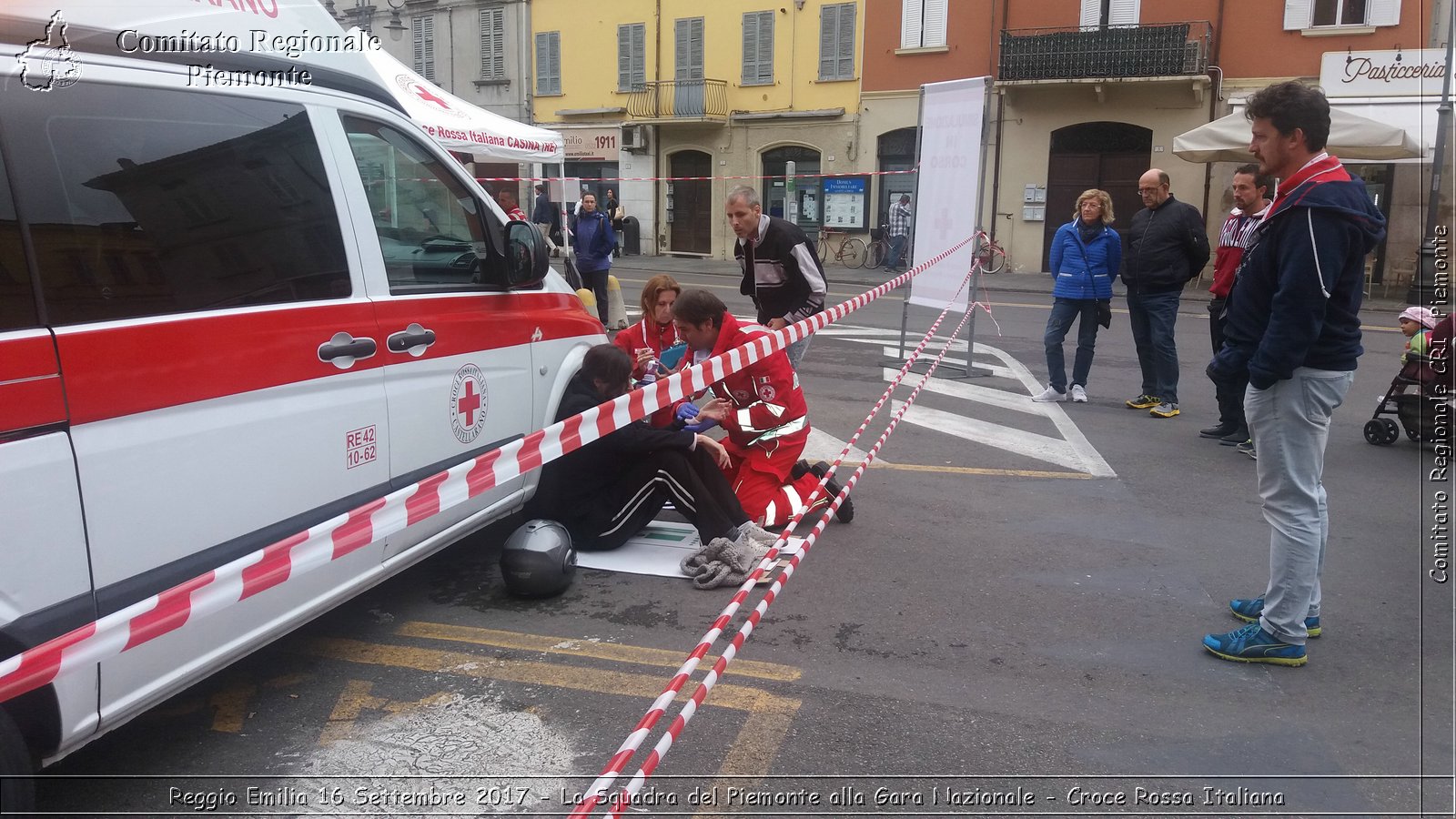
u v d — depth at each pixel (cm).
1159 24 2198
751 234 618
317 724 325
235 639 295
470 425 402
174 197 282
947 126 941
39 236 243
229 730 322
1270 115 342
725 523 463
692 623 407
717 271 2514
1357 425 805
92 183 258
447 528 396
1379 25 2008
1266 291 358
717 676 275
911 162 2569
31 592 235
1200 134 1298
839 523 534
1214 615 421
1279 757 314
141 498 262
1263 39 2119
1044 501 580
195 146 290
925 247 1002
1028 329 1420
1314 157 343
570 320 482
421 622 406
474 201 419
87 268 254
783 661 373
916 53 2477
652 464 461
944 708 340
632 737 238
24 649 234
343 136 350
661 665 369
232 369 290
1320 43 2067
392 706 337
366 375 343
